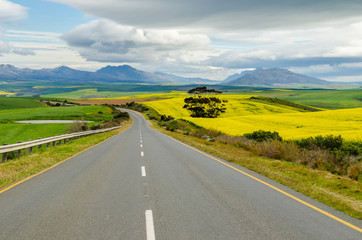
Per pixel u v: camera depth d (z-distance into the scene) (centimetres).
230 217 553
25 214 562
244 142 2125
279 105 11950
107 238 452
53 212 575
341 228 508
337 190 799
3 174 933
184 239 449
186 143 2275
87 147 1959
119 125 5906
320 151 1374
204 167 1137
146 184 831
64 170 1065
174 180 888
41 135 4200
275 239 454
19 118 7206
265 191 763
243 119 6109
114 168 1106
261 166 1143
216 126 4997
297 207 626
